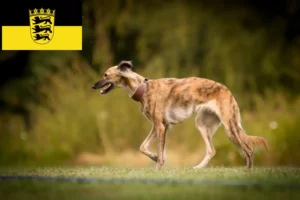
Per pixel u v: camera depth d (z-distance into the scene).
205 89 26.95
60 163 43.50
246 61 54.62
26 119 53.41
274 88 52.97
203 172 24.83
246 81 52.75
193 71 51.44
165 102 26.94
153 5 58.06
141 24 57.41
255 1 58.28
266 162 41.47
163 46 55.62
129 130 44.19
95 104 45.19
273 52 55.19
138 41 56.38
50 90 47.56
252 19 57.84
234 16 57.41
